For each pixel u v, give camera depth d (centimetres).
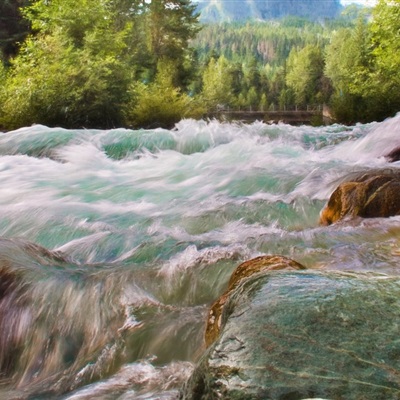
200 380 155
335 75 5947
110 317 338
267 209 592
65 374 303
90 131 1154
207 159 895
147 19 4019
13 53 2906
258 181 708
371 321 165
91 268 400
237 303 197
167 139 1146
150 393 256
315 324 165
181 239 469
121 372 284
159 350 304
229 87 6694
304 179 696
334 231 459
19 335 336
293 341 157
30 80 1706
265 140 1170
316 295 184
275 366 147
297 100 7981
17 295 351
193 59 4544
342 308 173
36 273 370
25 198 657
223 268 388
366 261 380
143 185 739
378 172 592
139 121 1973
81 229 521
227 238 466
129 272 388
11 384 309
